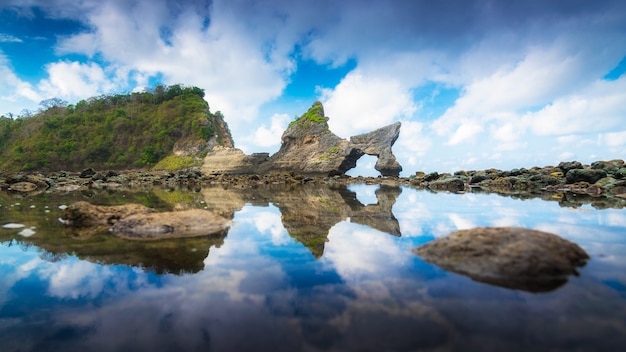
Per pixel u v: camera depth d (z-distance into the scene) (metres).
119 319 2.25
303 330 2.07
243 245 4.31
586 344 1.88
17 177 18.94
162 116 91.12
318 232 5.23
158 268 3.33
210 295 2.63
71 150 81.06
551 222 5.95
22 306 2.46
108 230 5.33
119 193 14.11
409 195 12.59
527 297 2.50
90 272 3.21
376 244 4.34
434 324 2.11
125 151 84.38
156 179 25.69
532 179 17.64
